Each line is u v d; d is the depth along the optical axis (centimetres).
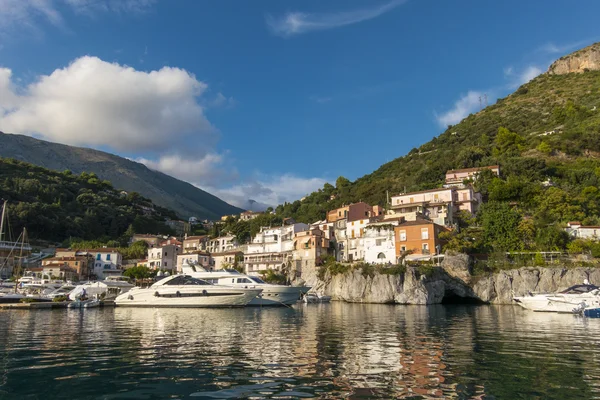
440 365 1944
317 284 8756
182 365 1950
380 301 7325
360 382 1634
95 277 11950
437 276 7256
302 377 1717
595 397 1467
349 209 10288
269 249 11312
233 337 2875
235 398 1443
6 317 4569
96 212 17950
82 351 2339
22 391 1552
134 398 1459
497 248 7694
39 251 13512
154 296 5919
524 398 1454
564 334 3055
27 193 16800
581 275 6438
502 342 2659
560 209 8762
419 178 13275
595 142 13050
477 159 13388
